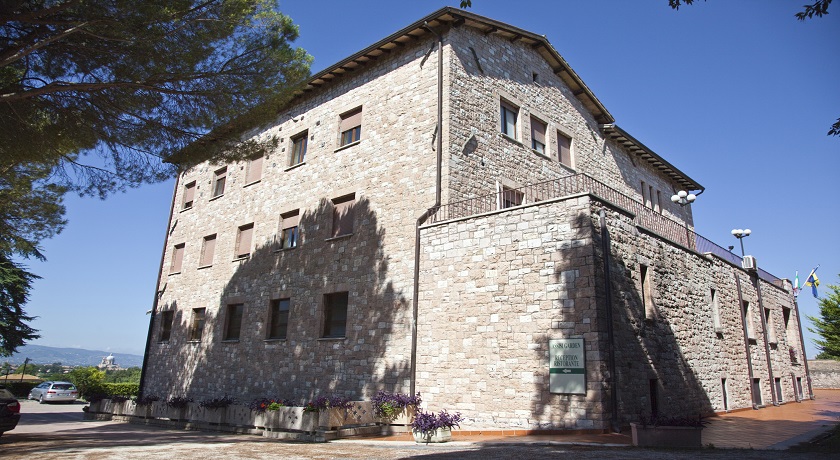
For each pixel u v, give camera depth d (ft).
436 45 53.26
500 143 54.70
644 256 44.21
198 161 41.45
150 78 34.40
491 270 42.24
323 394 52.08
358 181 56.39
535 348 38.32
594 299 36.32
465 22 54.03
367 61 59.47
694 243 55.57
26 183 47.60
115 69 33.94
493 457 26.66
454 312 43.57
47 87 31.24
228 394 62.95
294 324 58.03
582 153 67.46
